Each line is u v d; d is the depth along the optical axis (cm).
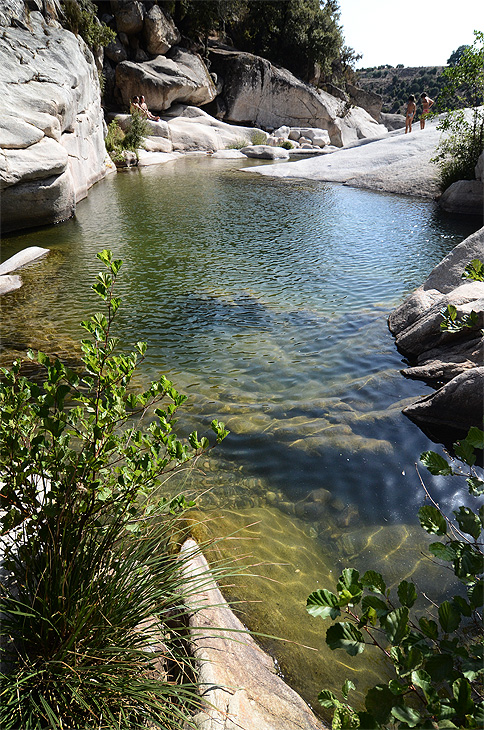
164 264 907
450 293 577
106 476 219
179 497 232
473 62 1302
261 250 1002
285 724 202
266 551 303
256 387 496
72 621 189
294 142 3145
